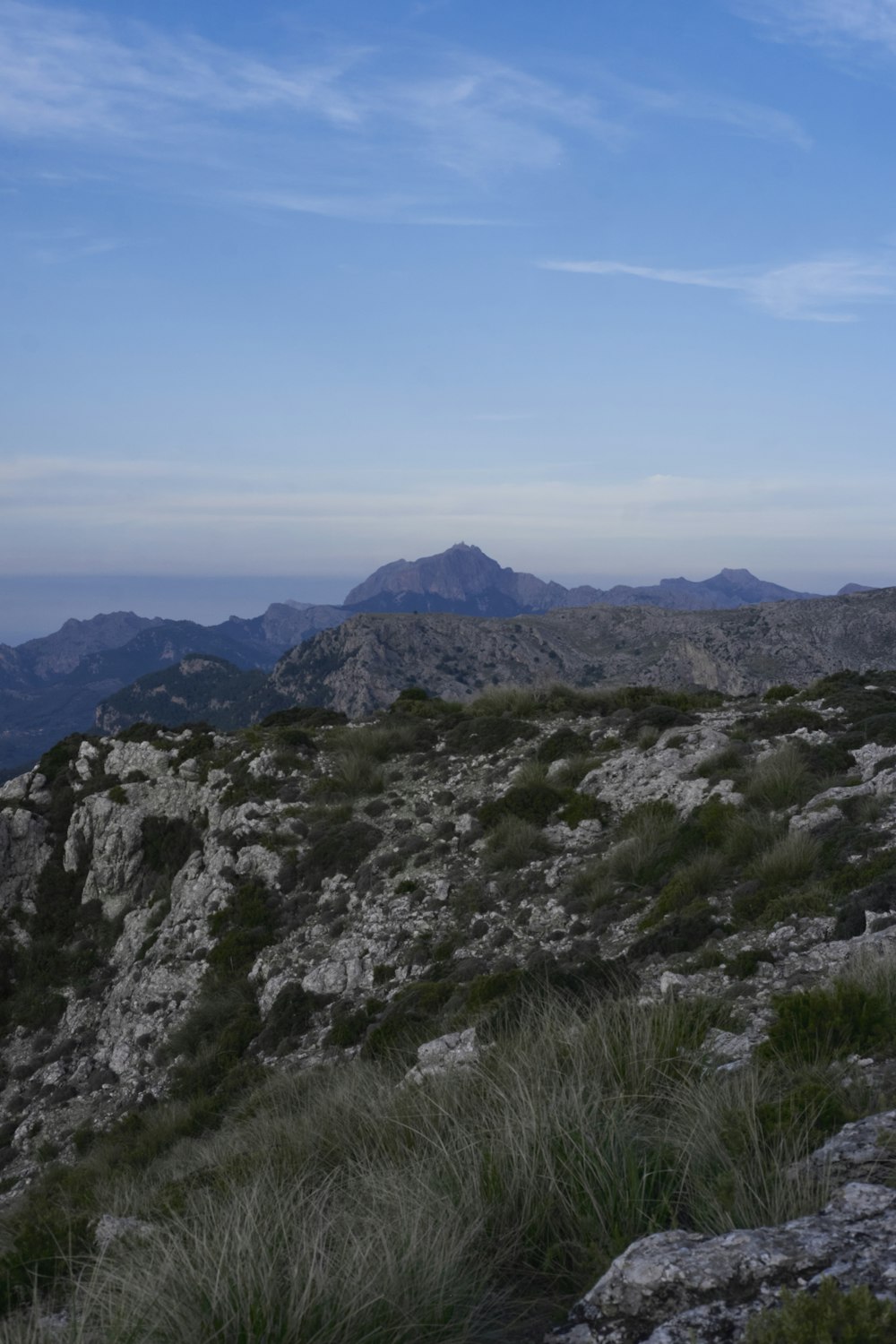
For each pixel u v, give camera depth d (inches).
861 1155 169.8
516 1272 171.3
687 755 711.7
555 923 570.9
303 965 632.4
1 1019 773.3
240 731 961.5
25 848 900.6
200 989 670.5
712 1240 137.2
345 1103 287.1
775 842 536.7
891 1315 106.6
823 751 646.5
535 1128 198.2
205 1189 229.1
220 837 794.2
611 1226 171.5
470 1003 454.6
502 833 680.4
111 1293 161.9
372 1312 145.9
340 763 846.5
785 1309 111.3
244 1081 530.9
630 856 594.6
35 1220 266.2
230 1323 141.6
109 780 924.0
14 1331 166.9
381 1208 187.6
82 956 801.6
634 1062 242.8
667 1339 118.3
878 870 450.9
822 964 372.8
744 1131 188.5
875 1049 243.1
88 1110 617.9
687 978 407.8
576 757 765.3
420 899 647.1
